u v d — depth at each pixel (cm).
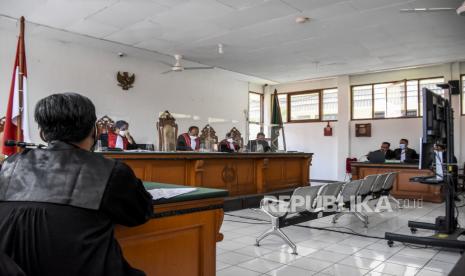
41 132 122
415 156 917
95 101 820
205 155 554
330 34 706
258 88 1292
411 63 952
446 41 750
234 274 302
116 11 589
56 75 755
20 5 564
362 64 962
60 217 106
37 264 103
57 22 641
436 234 392
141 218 125
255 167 674
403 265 328
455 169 402
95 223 110
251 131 1270
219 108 1132
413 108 1018
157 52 848
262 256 353
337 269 316
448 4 551
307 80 1202
